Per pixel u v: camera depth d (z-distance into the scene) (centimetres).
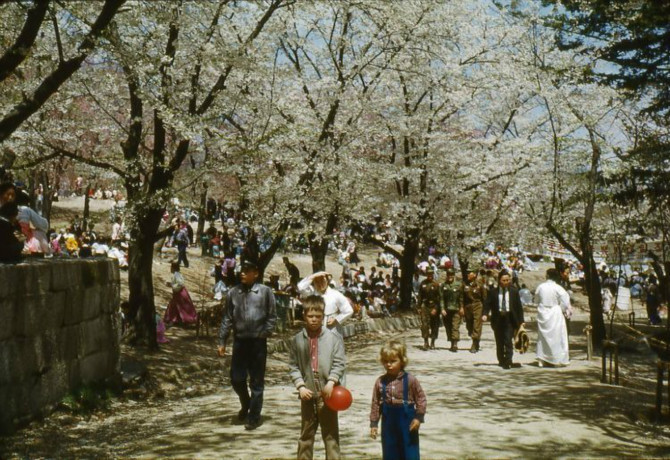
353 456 708
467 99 2605
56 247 2697
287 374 1513
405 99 2617
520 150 2700
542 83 1933
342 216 2344
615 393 1156
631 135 1716
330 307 1014
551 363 1516
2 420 845
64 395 1007
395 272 3688
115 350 1199
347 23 2081
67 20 1208
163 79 1447
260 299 891
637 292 3875
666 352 1048
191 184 1611
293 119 2169
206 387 1312
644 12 970
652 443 820
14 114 828
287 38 2077
